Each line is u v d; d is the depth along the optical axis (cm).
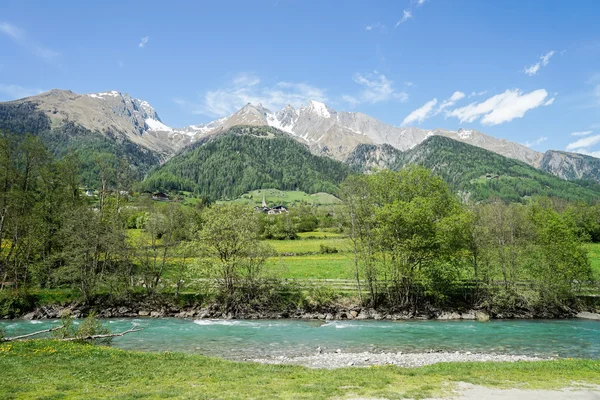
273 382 1956
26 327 4384
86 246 5441
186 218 7838
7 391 1622
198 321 4959
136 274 5788
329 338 4050
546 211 6606
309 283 5866
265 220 13875
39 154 5756
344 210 5738
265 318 5209
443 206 5559
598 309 5472
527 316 5297
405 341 3941
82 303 5312
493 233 5825
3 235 5384
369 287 5678
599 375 2169
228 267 5362
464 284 5572
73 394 1623
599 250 9581
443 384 1931
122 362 2302
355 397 1661
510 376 2122
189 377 2041
